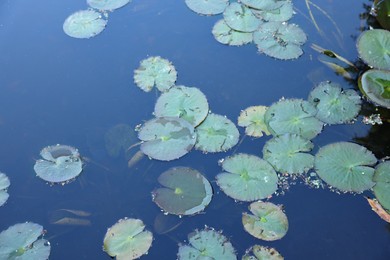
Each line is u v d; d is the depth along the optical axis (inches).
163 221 88.2
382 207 88.0
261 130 100.2
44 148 100.1
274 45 117.9
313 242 85.0
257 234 85.0
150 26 126.7
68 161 97.5
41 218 90.7
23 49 121.9
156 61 114.5
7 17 129.6
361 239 85.1
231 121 101.7
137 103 108.4
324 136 100.0
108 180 95.7
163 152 96.6
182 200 89.5
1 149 102.1
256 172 92.4
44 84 114.0
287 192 91.0
